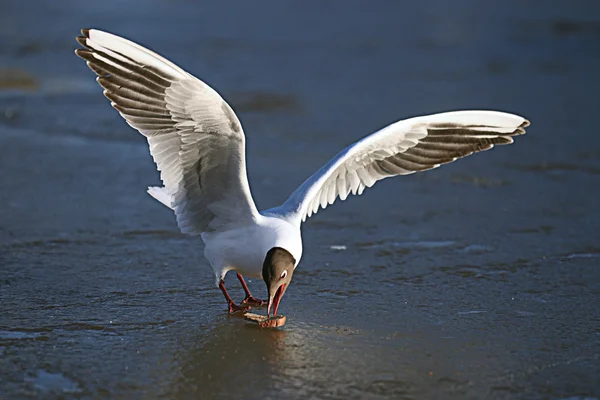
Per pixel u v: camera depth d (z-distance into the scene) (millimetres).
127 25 38562
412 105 23531
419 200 15539
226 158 9047
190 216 9633
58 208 14219
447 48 34312
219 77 27188
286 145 19453
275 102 23734
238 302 10320
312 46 34562
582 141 19906
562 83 27344
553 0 47781
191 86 8406
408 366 8469
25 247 12109
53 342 8867
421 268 11734
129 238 12805
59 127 20516
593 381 8164
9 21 38469
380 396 7793
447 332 9398
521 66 30484
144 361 8469
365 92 25516
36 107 22594
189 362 8477
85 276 11039
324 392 7859
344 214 14617
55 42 33312
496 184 16609
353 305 10258
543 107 23594
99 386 7879
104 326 9367
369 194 16031
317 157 18453
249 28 39188
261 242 9227
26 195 14914
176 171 9305
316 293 10680
